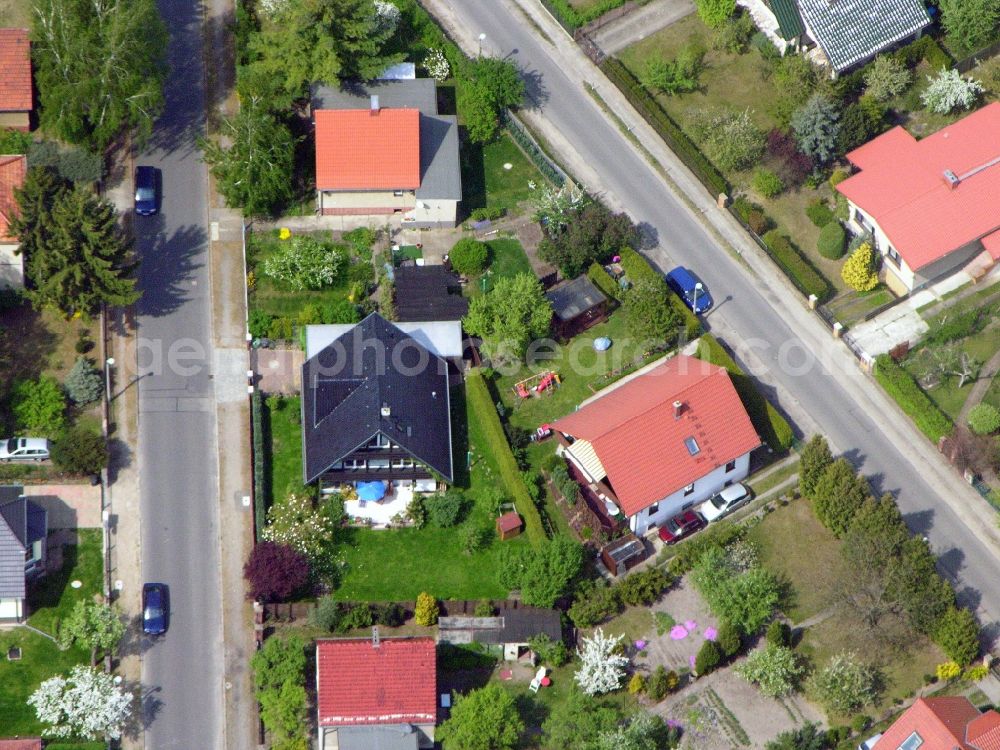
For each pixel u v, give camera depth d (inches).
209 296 5551.2
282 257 5536.4
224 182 5590.6
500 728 4712.1
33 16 5664.4
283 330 5472.4
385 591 5073.8
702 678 4940.9
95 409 5315.0
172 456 5270.7
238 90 5767.7
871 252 5620.1
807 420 5413.4
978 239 5580.7
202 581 5088.6
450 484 5236.2
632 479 5049.2
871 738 4776.1
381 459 5137.8
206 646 5000.0
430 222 5738.2
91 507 5167.3
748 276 5703.7
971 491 5265.8
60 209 5251.0
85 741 4822.8
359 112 5664.4
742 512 5231.3
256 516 5157.5
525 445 5324.8
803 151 5826.8
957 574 5108.3
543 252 5605.3
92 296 5305.1
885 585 4926.2
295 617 5022.1
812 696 4901.6
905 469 5315.0
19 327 5413.4
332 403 5221.5
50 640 4968.0
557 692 4926.2
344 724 4729.3
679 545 5177.2
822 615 5049.2
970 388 5428.2
